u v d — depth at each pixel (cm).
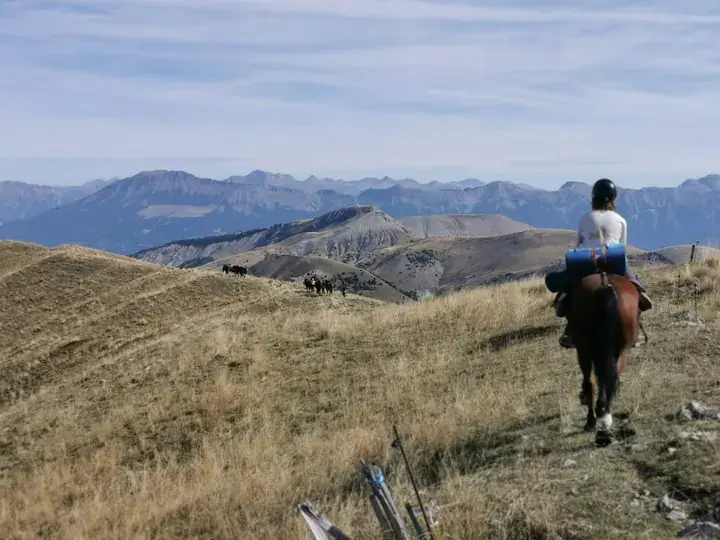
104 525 1076
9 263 8194
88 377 2603
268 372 1797
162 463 1400
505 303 1950
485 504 688
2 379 4869
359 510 796
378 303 5066
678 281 1833
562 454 776
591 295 707
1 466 1661
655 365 1074
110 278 7475
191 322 5306
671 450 714
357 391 1519
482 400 1139
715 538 550
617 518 611
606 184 804
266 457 1218
